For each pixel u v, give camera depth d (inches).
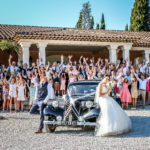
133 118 394.6
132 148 220.1
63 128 331.0
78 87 350.9
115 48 753.0
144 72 597.6
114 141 247.6
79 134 288.2
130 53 965.2
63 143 244.1
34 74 512.7
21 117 410.0
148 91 570.9
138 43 800.9
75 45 761.0
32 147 230.5
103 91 284.4
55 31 767.7
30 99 485.4
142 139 254.8
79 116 292.7
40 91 304.8
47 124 296.4
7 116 420.5
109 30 992.2
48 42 702.5
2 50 767.7
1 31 822.5
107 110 275.7
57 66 617.0
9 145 239.1
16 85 475.8
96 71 581.0
